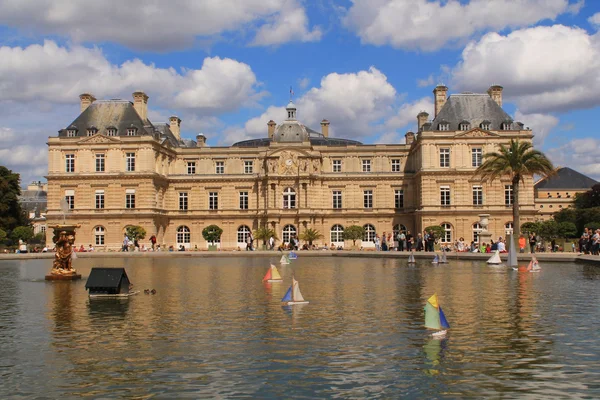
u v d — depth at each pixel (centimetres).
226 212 11406
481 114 10581
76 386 1448
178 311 2488
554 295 2947
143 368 1593
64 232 4116
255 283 3681
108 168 10638
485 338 1917
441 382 1460
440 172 10238
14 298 2992
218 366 1606
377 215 11244
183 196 11581
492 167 7244
